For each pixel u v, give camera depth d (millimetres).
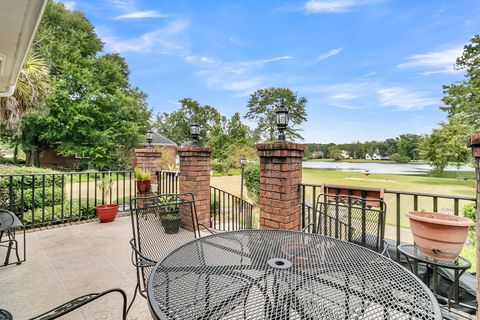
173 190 4508
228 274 1187
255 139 25266
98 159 12750
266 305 1000
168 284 1099
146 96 18672
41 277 2250
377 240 2002
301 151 2686
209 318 920
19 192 4180
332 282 1119
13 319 1686
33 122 11047
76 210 4266
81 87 12234
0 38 2135
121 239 3266
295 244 1531
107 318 1720
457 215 1774
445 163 12195
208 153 3838
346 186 2301
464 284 1752
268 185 2643
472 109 11469
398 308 948
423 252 1640
